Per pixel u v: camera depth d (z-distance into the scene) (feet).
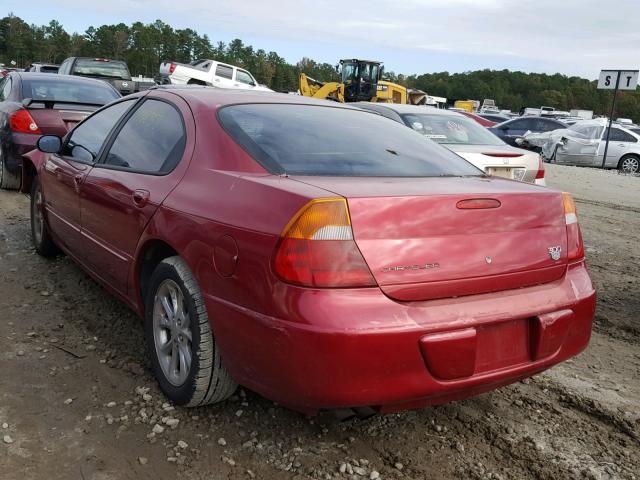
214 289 8.81
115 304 14.30
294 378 7.80
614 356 13.17
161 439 9.28
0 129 25.88
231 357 8.69
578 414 10.62
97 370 11.23
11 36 473.26
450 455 9.25
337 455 9.09
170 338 10.36
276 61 550.77
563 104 554.05
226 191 9.12
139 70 489.67
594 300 9.65
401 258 7.89
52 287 15.16
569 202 9.71
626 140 58.08
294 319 7.64
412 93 93.71
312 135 10.69
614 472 8.95
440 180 9.81
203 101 11.16
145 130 12.21
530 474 8.86
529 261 8.91
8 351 11.76
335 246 7.65
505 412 10.59
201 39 525.34
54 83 27.89
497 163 24.50
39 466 8.54
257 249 8.09
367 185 8.69
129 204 11.12
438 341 7.91
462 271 8.27
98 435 9.30
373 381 7.72
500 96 568.41
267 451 9.11
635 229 27.20
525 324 8.86
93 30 500.33
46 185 15.98
